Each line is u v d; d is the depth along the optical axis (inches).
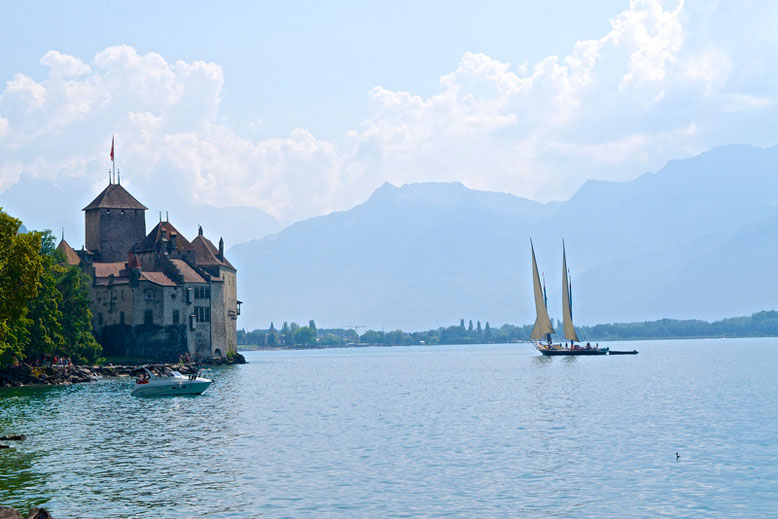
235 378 6811.0
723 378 5925.2
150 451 2605.8
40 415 3631.9
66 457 2492.6
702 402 4025.6
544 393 4763.8
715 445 2645.2
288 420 3462.1
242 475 2218.3
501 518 1792.6
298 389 5433.1
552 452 2544.3
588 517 1797.5
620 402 4082.2
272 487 2073.1
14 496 1979.6
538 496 1974.7
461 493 2005.4
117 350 7869.1
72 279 6668.3
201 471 2272.4
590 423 3225.9
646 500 1932.8
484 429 3105.3
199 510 1854.1
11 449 2650.1
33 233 4146.2
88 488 2062.0
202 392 4842.5
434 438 2876.5
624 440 2768.2
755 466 2292.1
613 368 7657.5
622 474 2203.5
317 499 1950.1
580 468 2285.9
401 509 1863.9
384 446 2699.3
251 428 3184.1
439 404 4178.2
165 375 4731.8
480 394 4808.1
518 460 2415.1
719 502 1911.9
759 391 4675.2
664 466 2304.4
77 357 6628.9
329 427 3208.7
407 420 3440.0
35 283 4033.0
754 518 1782.7
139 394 4635.8
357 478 2176.4
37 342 5753.0
